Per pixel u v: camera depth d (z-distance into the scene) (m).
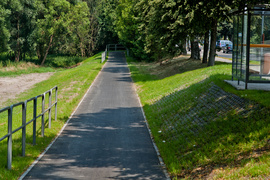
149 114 14.61
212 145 7.88
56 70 56.88
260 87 12.02
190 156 7.77
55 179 6.58
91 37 86.50
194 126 10.20
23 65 55.28
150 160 8.05
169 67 37.72
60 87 26.39
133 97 20.44
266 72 11.65
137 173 7.01
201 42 32.22
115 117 14.30
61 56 78.69
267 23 11.59
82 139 10.41
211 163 6.93
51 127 11.98
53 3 62.50
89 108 16.62
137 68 42.25
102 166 7.52
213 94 12.86
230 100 10.99
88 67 43.09
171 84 22.19
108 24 85.19
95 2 89.50
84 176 6.78
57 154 8.60
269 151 6.36
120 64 49.22
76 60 74.12
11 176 6.51
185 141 9.26
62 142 9.99
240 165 6.18
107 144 9.75
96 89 24.22
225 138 8.01
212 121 9.89
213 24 27.48
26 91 29.55
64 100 18.78
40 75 45.31
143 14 34.66
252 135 7.48
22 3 57.59
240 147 7.14
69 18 65.69
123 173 7.00
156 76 33.47
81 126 12.53
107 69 41.19
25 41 61.50
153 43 33.81
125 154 8.61
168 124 11.98
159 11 26.16
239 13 12.55
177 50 28.95
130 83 27.72
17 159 7.73
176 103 14.58
